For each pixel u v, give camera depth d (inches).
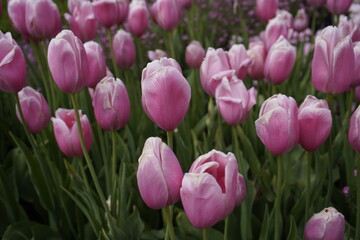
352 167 29.5
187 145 33.3
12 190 33.7
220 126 28.9
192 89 41.6
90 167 24.3
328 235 19.6
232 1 64.7
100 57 26.3
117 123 23.8
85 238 29.8
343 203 30.4
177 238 26.5
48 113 27.8
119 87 23.0
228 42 60.5
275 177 30.2
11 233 28.6
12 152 37.1
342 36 22.2
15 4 29.9
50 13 29.7
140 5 37.7
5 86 24.6
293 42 50.5
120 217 27.1
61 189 29.5
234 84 22.6
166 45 50.4
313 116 19.1
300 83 43.4
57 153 34.2
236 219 27.9
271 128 18.6
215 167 15.6
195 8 56.7
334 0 35.1
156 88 17.4
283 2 68.5
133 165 31.6
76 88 22.3
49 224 34.5
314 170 31.7
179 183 16.4
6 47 23.3
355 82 24.5
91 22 34.2
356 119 19.3
